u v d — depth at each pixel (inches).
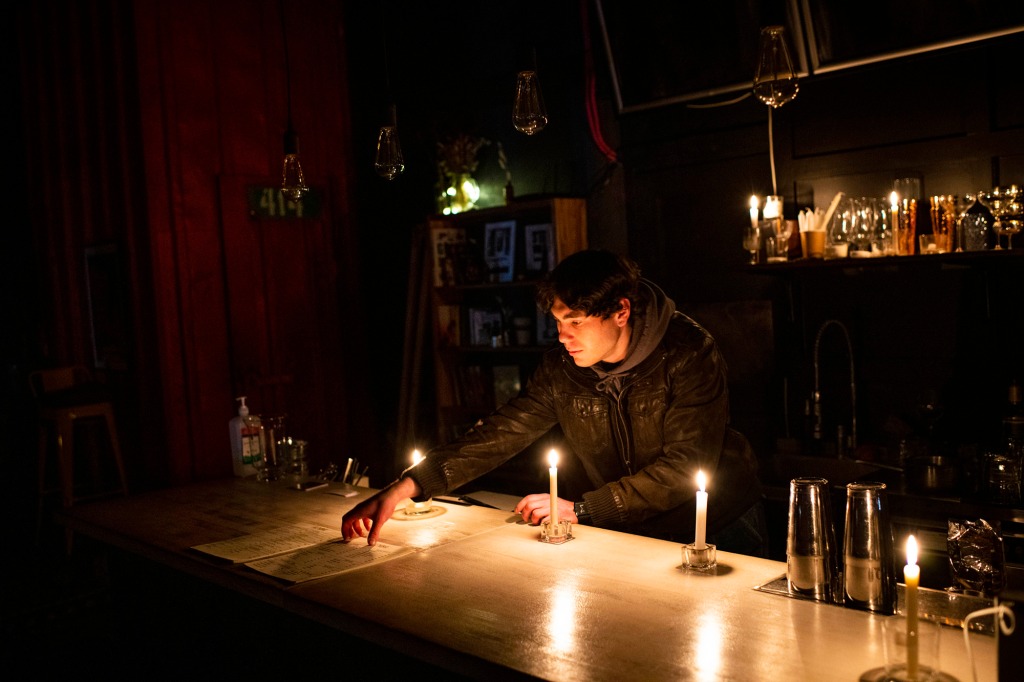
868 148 137.5
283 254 214.7
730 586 71.9
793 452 139.3
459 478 99.1
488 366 197.6
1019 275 123.6
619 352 93.6
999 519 105.7
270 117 212.8
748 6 140.8
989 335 127.2
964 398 130.1
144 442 206.2
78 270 230.4
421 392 205.3
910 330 135.1
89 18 208.2
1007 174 124.6
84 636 158.1
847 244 131.6
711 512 98.8
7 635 158.4
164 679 114.7
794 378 147.8
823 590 67.9
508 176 191.3
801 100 143.9
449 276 189.0
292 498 113.7
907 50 128.6
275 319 212.7
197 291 200.2
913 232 125.0
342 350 226.5
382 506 92.3
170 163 195.5
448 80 201.6
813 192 144.0
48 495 248.1
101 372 224.5
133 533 98.9
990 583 68.8
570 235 169.5
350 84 227.6
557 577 75.6
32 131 246.7
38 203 250.7
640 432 96.6
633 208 167.6
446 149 191.6
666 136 161.5
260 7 210.7
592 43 170.4
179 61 197.0
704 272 158.7
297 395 217.3
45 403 205.2
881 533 64.6
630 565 78.5
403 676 79.6
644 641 60.9
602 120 171.0
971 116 127.2
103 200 212.1
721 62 147.1
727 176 154.2
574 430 101.4
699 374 91.0
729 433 102.6
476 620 66.2
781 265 134.0
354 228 228.7
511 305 189.2
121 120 198.5
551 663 57.8
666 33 151.7
